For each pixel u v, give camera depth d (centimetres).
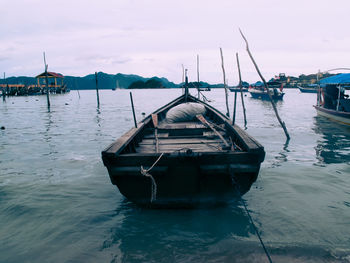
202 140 738
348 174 712
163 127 887
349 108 1631
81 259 392
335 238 424
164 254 396
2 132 1468
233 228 458
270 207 533
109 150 488
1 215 528
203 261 374
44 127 1644
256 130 1438
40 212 537
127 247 417
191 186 488
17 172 778
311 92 8100
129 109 3038
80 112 2656
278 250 394
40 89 7362
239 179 484
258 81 5188
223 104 3762
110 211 534
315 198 573
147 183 492
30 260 392
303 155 910
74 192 632
